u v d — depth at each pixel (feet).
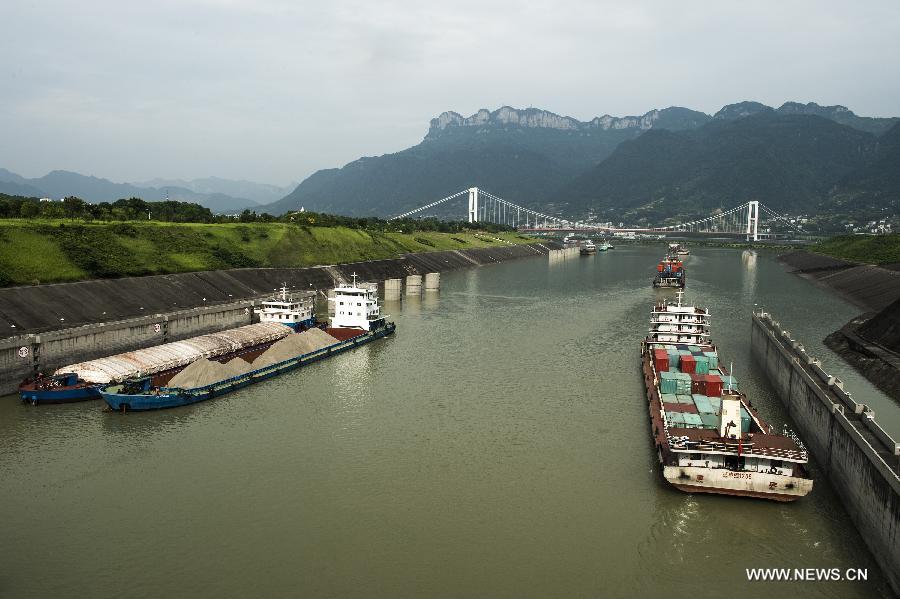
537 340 347.56
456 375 272.31
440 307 477.36
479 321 411.95
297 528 145.48
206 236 528.22
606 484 166.20
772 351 254.88
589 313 446.19
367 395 243.40
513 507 154.81
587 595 122.21
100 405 226.17
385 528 145.48
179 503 156.97
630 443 193.36
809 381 189.57
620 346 330.95
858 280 574.15
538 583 125.70
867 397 226.17
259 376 260.01
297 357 285.64
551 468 175.94
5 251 335.47
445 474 172.65
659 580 126.72
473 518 149.89
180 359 264.52
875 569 128.26
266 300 406.62
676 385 211.00
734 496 156.56
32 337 240.94
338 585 124.77
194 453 186.70
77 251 372.38
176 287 390.21
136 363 248.73
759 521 147.13
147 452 187.01
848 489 148.77
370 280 607.37
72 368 238.89
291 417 218.18
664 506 154.61
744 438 162.40
